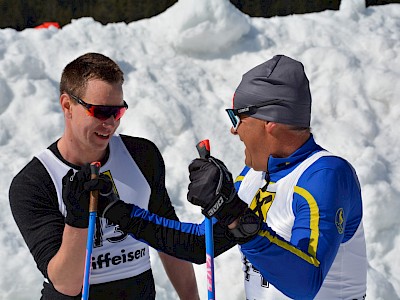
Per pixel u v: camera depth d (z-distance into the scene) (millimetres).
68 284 2570
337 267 2549
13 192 2760
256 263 2303
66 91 2697
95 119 2660
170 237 2420
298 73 2533
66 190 2412
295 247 2277
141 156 2967
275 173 2609
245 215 2236
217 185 2229
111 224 2809
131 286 2893
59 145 2826
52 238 2654
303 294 2283
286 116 2508
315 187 2428
